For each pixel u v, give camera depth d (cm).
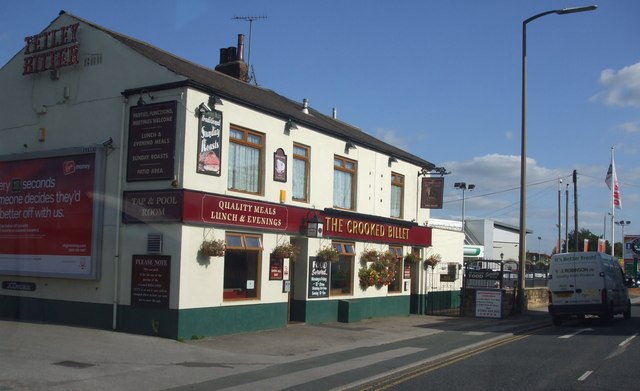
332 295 2039
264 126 1738
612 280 2338
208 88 1530
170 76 1519
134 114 1566
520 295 2561
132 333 1493
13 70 1827
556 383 1050
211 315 1529
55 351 1198
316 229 1841
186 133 1484
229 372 1134
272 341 1541
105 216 1588
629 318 2581
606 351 1453
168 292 1457
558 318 2233
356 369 1185
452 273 2855
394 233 2356
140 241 1516
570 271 2242
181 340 1438
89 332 1468
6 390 888
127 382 1002
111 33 1739
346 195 2134
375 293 2255
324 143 2003
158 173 1507
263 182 1725
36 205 1702
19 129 1792
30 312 1698
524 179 2531
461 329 1962
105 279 1569
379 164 2306
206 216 1510
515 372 1160
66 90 1703
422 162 2583
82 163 1631
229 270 1617
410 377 1112
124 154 1577
